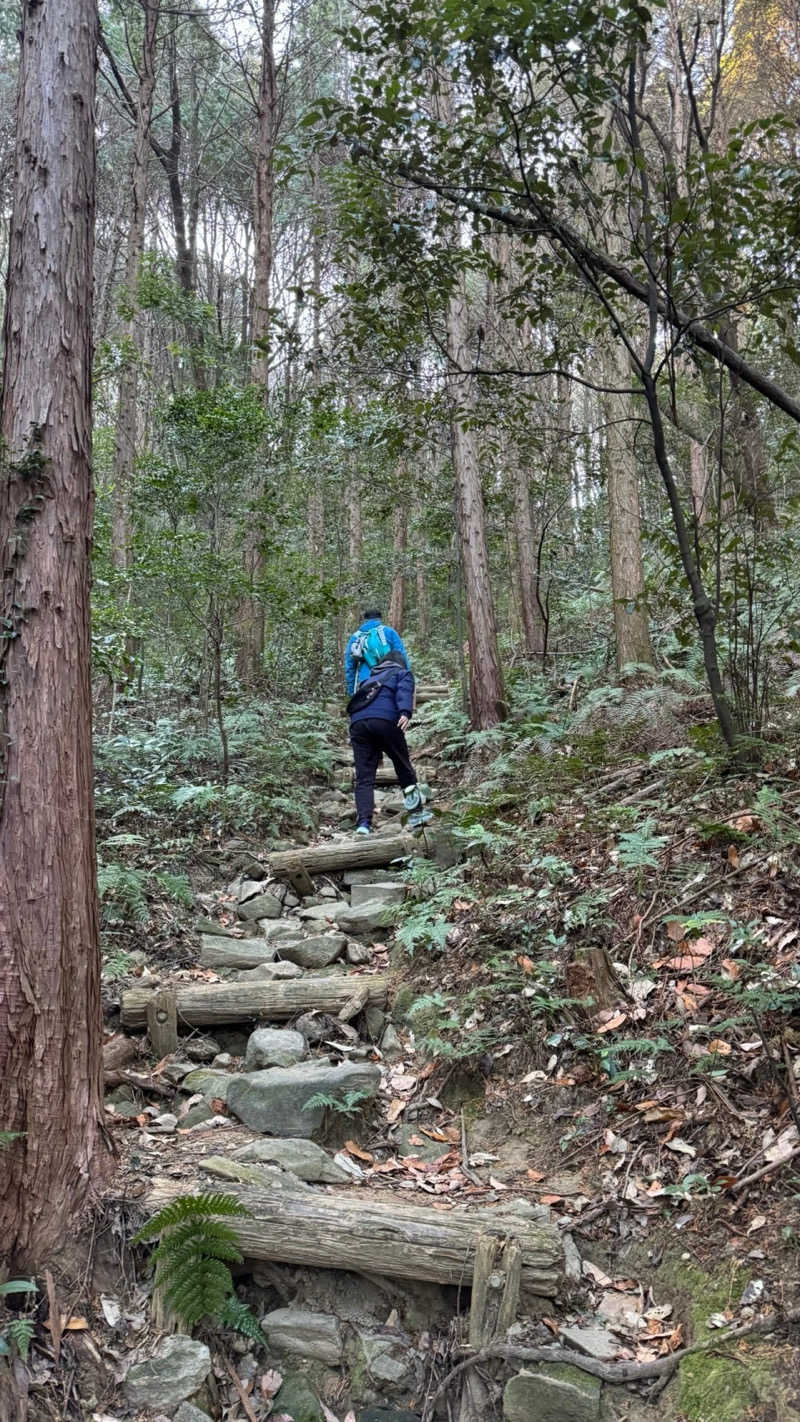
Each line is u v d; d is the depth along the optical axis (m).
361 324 5.35
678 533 4.88
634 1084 3.52
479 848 5.63
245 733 8.62
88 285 3.28
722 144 6.98
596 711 7.36
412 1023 4.40
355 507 17.53
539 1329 2.80
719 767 5.05
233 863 6.42
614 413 9.02
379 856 6.25
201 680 8.89
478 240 4.77
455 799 7.05
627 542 8.88
